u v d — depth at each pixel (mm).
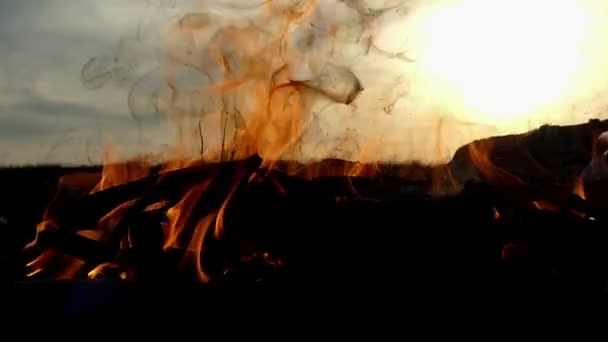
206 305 1751
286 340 1694
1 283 1892
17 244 2234
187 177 2121
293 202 2057
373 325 1734
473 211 2043
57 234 2033
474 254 1972
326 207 2025
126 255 1983
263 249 2006
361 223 1996
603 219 2037
